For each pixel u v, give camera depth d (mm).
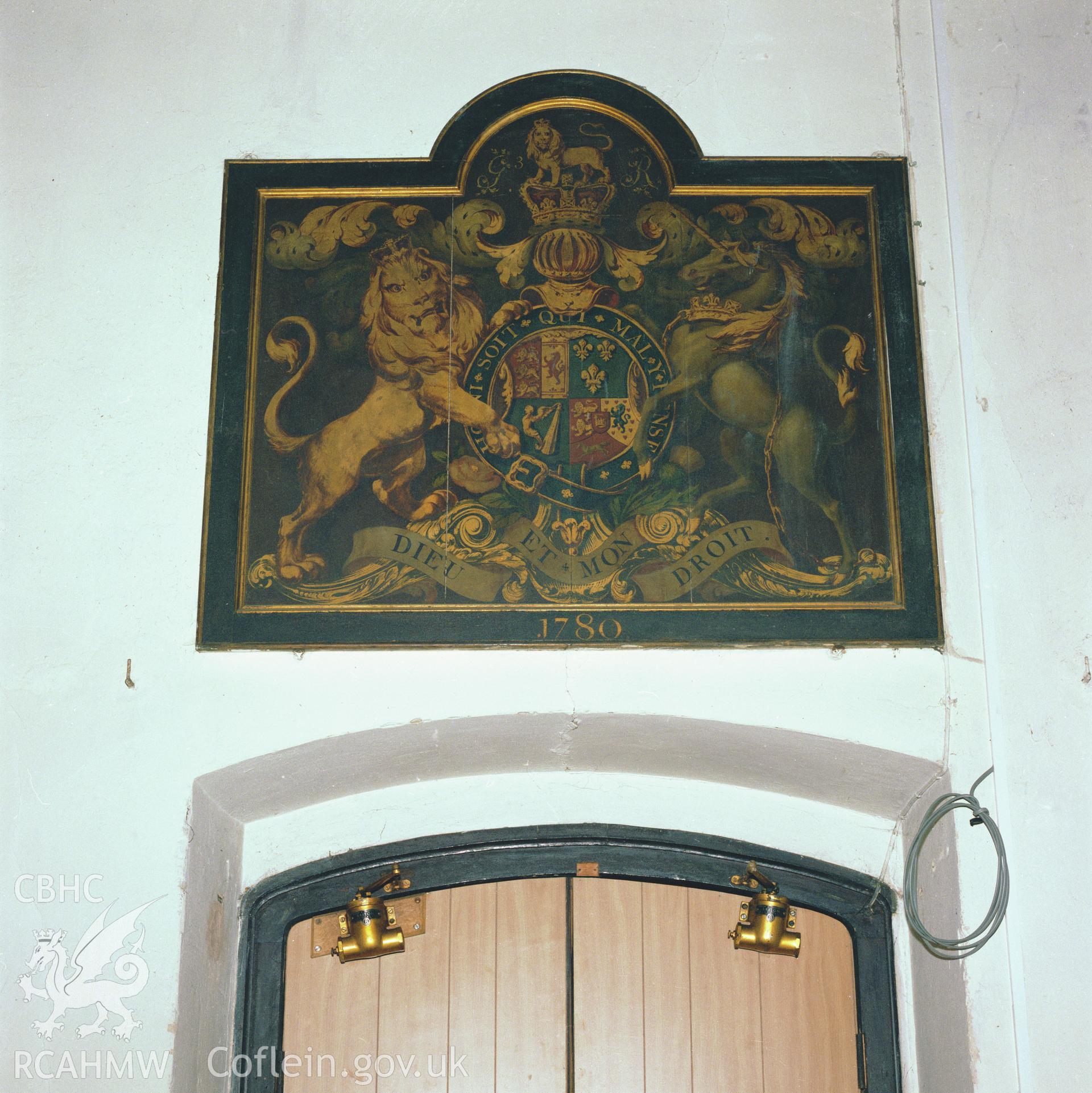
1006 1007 2879
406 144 3463
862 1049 3281
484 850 3453
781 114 3473
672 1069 3318
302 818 3439
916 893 3273
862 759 3109
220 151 3455
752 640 3068
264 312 3326
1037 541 3080
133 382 3270
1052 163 3350
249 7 3568
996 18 3479
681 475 3199
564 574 3123
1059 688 2990
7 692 3041
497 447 3227
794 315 3312
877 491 3178
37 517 3162
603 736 3199
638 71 3518
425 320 3324
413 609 3096
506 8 3561
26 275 3344
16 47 3533
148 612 3104
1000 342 3217
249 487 3191
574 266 3359
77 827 2953
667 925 3441
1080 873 2885
